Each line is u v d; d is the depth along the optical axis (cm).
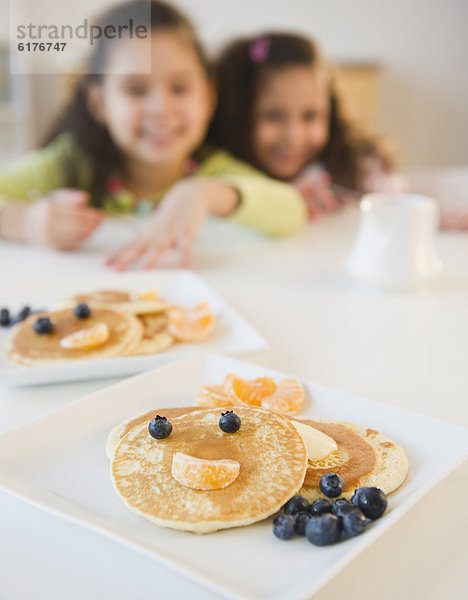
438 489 55
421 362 75
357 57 298
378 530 48
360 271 98
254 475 53
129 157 177
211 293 88
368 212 97
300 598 45
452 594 48
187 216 118
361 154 197
